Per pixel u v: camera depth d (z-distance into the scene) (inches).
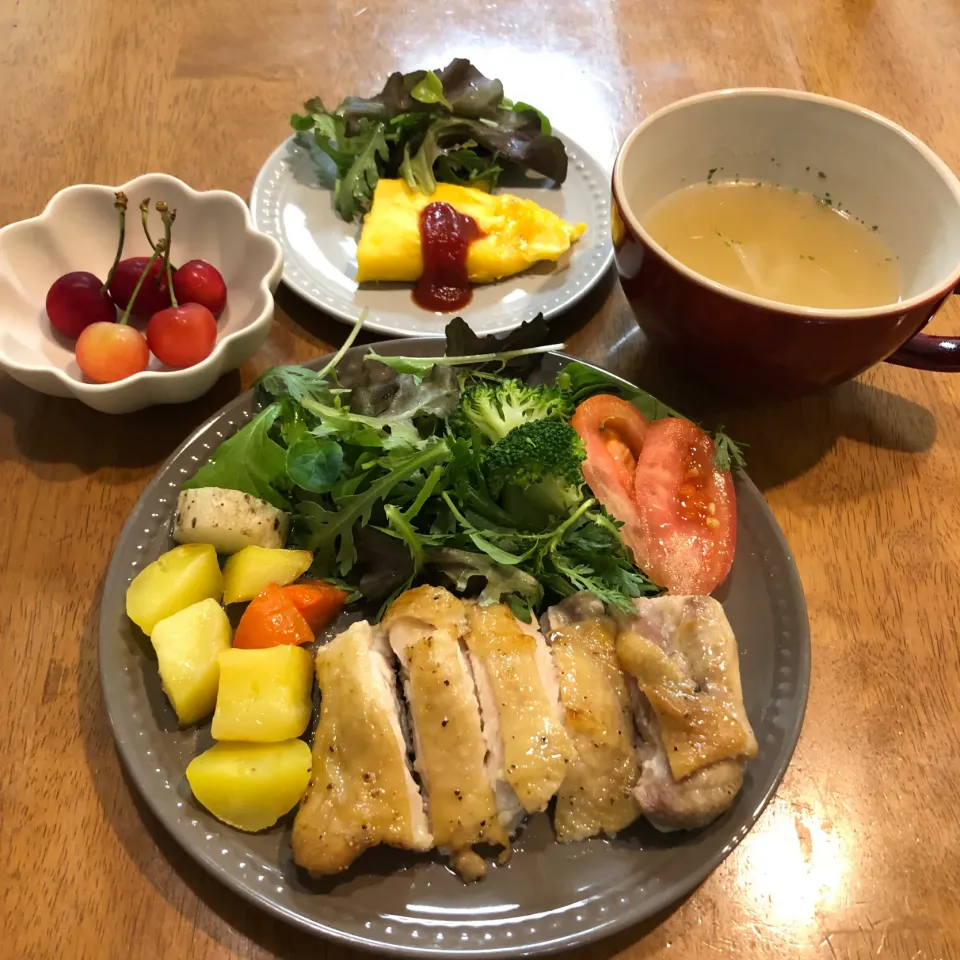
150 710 12.5
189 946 11.6
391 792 11.9
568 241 17.4
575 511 13.7
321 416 14.1
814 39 22.2
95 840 12.1
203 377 14.8
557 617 13.5
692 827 12.0
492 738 12.6
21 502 14.6
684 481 14.4
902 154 14.9
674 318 14.2
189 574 13.0
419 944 11.2
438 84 18.1
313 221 17.7
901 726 13.5
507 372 15.4
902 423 16.2
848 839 12.7
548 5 22.5
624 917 11.4
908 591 14.6
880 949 12.0
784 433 16.0
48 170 18.3
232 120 19.4
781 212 16.0
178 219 16.4
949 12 23.0
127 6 21.2
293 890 11.5
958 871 12.6
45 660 13.3
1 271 15.2
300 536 14.1
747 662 13.3
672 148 15.5
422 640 12.7
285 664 12.4
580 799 12.2
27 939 11.5
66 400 15.6
